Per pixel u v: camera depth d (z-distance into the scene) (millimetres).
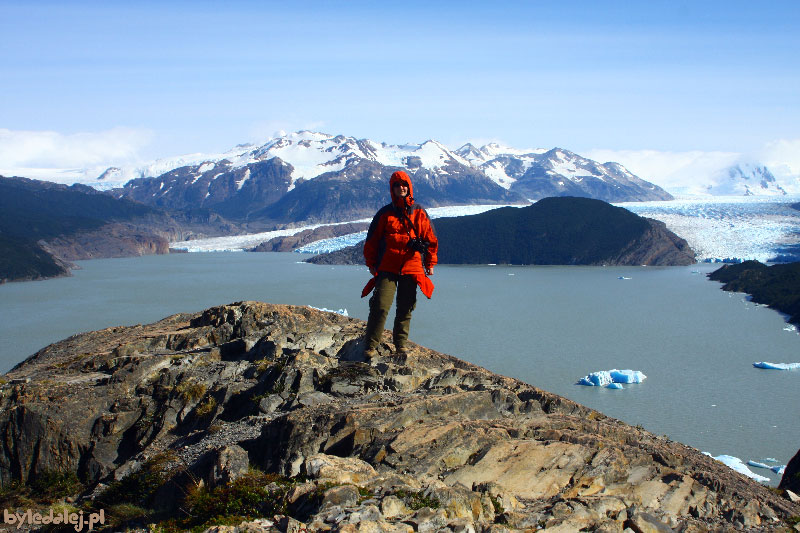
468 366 13969
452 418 10727
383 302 12484
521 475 9430
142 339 17812
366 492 8062
